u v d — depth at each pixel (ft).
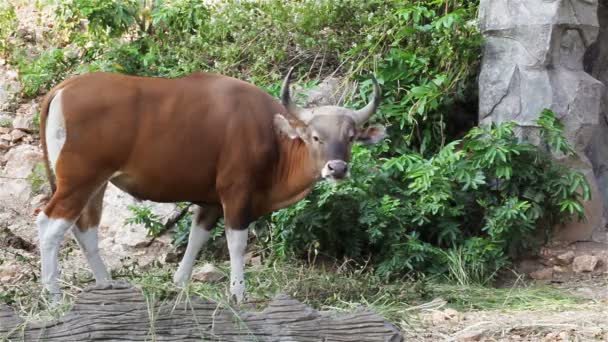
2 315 21.66
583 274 34.86
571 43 36.83
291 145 28.45
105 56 42.50
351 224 33.88
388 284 32.32
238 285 28.07
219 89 28.37
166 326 21.47
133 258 35.65
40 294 26.86
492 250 33.60
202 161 28.14
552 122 35.12
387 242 33.68
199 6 42.39
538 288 33.04
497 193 35.58
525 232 34.99
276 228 34.14
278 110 28.71
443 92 37.86
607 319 28.02
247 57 42.09
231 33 42.14
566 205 34.73
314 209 33.35
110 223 37.58
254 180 28.43
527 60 36.47
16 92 44.68
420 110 36.83
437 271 33.53
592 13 37.06
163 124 27.86
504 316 28.55
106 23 42.39
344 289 29.78
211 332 21.56
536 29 36.14
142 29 43.96
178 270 30.01
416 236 33.60
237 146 28.07
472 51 38.32
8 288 28.96
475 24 38.34
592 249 35.83
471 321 27.73
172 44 43.06
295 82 40.98
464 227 35.58
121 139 27.66
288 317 21.67
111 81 27.94
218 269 32.07
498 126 36.04
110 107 27.58
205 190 28.63
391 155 37.88
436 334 26.08
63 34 46.83
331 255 34.37
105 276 29.40
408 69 38.60
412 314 28.27
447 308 29.30
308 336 21.54
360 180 33.73
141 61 42.16
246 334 21.57
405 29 38.45
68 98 27.55
